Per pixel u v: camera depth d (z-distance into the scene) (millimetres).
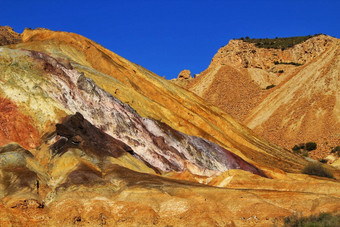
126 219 38250
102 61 81750
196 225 37062
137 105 71188
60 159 46938
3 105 54344
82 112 58469
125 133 59938
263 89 168875
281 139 129125
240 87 171375
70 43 84125
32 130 52875
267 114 144500
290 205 40219
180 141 67000
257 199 39969
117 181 44406
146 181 43906
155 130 65062
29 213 38469
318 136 124000
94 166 47531
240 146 84125
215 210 38719
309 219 33375
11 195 39781
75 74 63219
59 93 58031
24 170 43094
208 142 72500
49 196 41062
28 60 59938
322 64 153875
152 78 90125
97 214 38344
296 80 154500
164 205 39250
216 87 173875
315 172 77312
